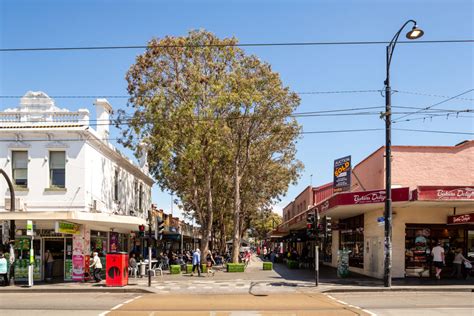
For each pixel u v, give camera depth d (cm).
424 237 2514
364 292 2041
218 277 2814
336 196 2467
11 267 2302
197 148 3075
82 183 2597
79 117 2672
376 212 2648
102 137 3080
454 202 2208
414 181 2581
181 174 3581
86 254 2606
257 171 4134
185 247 6975
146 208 4206
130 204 3622
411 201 2183
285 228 5238
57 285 2312
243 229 5766
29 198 2583
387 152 2170
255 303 1658
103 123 3098
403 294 1956
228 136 3491
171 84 3344
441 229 2517
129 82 3372
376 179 2717
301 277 2781
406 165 2592
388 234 2139
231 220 5619
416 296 1869
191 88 3166
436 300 1719
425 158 2603
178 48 3303
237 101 3100
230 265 3256
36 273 2572
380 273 2575
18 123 2669
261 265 4484
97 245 2911
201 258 3603
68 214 2259
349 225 3334
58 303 1670
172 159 3381
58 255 2625
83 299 1809
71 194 2589
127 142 3350
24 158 2631
